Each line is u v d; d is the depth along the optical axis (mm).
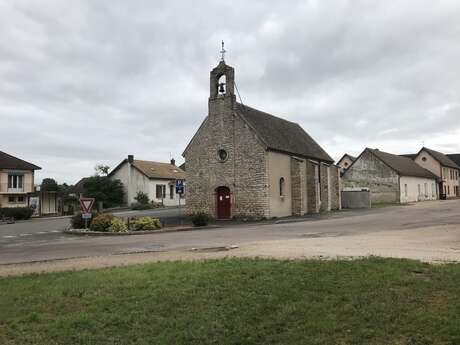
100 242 18109
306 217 30297
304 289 7480
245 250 12898
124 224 23531
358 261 9562
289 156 32656
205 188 31453
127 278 8781
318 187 36469
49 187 67000
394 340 5379
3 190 45781
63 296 7711
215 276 8562
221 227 24797
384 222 23281
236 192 30219
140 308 6902
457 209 34625
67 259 12812
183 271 9195
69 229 25094
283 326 6059
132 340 5805
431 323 5680
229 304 6910
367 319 6020
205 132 31672
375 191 53875
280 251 12227
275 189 30391
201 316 6461
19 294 7953
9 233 25219
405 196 54688
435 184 67500
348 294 7086
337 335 5633
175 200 59156
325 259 10227
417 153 71250
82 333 6012
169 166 64000
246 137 30016
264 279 8172
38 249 16328
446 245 12891
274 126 34688
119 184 55406
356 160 55281
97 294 7699
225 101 30906
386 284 7531
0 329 6234
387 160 54656
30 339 5844
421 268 8727
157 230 23391
